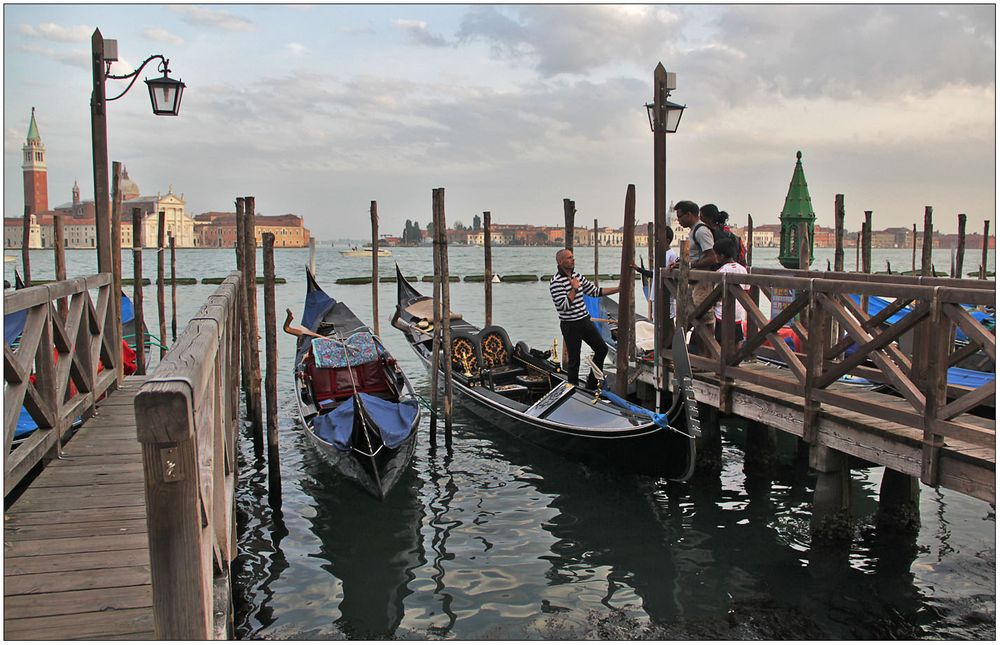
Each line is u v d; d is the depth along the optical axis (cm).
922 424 439
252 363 760
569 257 788
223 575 329
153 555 184
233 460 545
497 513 641
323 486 706
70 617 285
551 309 2262
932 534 577
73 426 567
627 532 599
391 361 886
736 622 459
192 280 3155
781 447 820
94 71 684
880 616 462
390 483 644
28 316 455
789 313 561
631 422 670
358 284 3319
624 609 477
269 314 653
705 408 700
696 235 748
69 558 337
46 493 421
